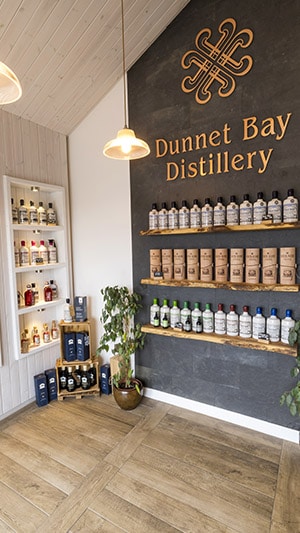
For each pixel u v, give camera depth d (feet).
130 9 6.47
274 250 6.28
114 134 8.54
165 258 7.58
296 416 6.53
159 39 7.50
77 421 7.52
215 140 6.97
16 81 3.56
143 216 8.17
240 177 6.71
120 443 6.64
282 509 4.93
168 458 6.16
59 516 4.87
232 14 6.52
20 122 7.97
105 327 8.00
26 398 8.32
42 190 9.07
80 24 6.32
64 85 7.64
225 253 6.84
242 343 6.52
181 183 7.49
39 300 9.18
